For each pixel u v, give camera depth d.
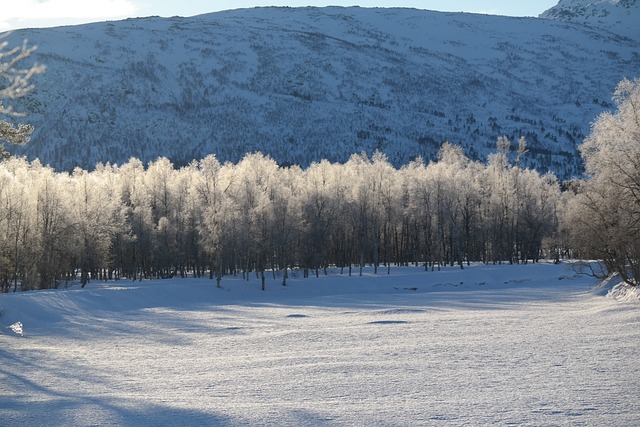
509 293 70.69
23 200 73.31
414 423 15.40
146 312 57.97
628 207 48.12
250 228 78.88
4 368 28.47
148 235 90.25
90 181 86.75
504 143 114.69
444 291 79.75
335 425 15.46
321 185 96.56
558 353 25.78
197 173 99.56
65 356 32.50
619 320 36.78
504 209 105.81
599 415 15.37
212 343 36.47
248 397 19.72
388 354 28.08
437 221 100.50
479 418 15.62
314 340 35.19
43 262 74.62
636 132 46.22
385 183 97.50
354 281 83.31
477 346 29.20
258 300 71.38
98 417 17.12
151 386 22.84
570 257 120.25
